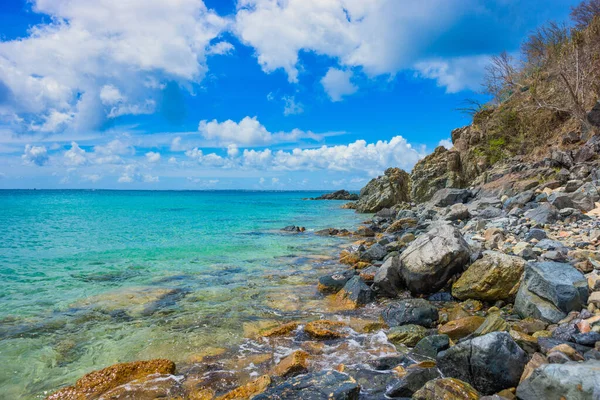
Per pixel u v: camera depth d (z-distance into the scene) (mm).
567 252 9305
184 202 67000
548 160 23391
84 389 5262
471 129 38250
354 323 7762
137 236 21797
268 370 5902
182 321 8086
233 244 18781
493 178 27750
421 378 5035
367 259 13656
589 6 30719
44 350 6746
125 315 8461
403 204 37500
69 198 85312
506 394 4570
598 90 24609
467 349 5004
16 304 9227
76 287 10781
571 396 3697
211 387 5395
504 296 8078
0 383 5641
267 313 8578
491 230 12969
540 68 31938
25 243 19109
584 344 5184
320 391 4625
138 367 5742
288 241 19859
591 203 14766
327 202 69500
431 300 9133
